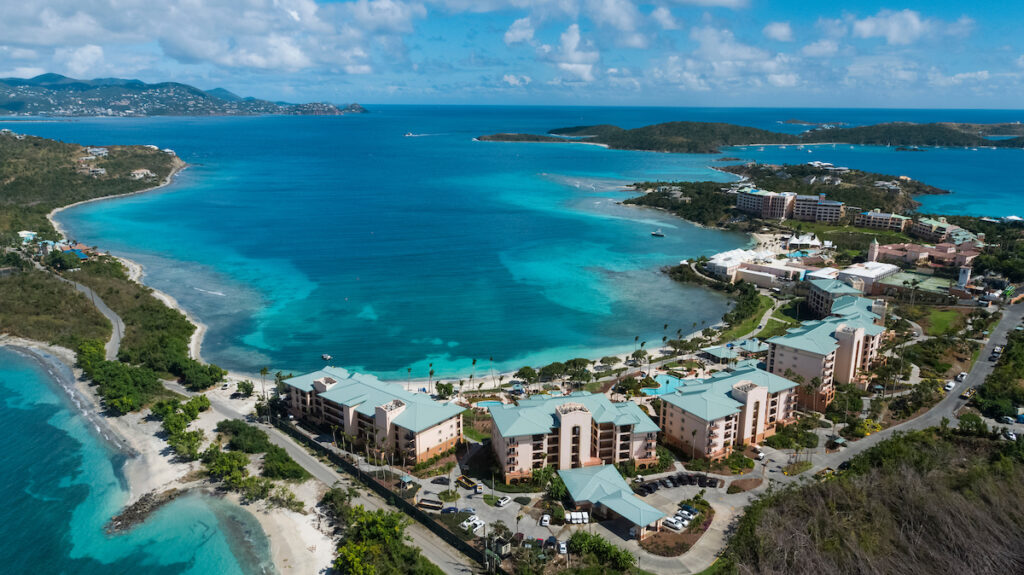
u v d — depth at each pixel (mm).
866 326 195625
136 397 178750
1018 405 176250
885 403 181000
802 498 133000
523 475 145125
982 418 171375
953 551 121500
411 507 133250
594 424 150000
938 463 144250
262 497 138875
